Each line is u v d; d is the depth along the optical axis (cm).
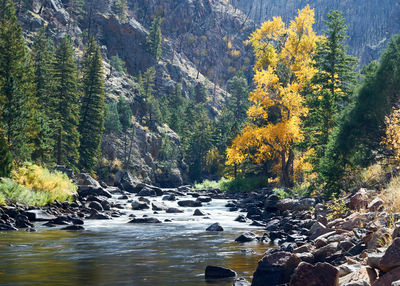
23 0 13750
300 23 4250
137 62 18938
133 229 1789
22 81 4828
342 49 3734
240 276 848
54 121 5538
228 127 13175
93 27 18425
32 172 2889
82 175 4559
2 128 3594
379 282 524
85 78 6962
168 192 5344
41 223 1927
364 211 1258
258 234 1612
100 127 6781
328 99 2969
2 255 1098
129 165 10450
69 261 1019
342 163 2255
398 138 1708
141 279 820
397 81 2278
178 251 1196
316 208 1917
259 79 3944
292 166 4222
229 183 5494
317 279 574
